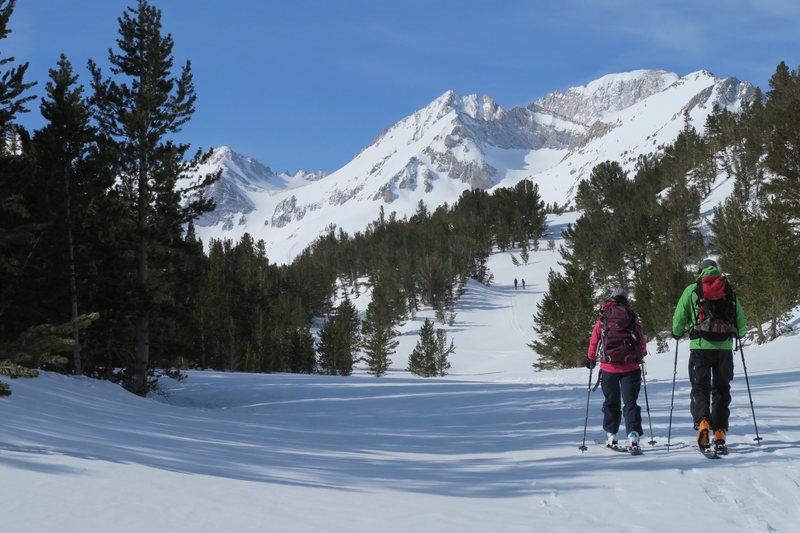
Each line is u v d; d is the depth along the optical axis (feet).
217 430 33.42
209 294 198.18
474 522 14.33
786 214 131.75
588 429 32.32
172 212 84.89
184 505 13.30
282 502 14.75
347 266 531.09
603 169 490.49
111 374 83.87
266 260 394.52
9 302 58.49
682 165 442.09
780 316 122.62
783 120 142.00
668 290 164.45
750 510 15.70
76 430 23.58
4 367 28.50
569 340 172.76
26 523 10.91
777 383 47.78
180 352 94.99
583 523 14.70
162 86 87.76
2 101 56.18
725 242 127.75
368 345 291.17
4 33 55.31
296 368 243.81
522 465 23.03
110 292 75.36
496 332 340.59
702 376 23.53
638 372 25.13
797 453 21.81
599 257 285.64
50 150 71.61
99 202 79.82
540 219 544.62
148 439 24.57
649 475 19.74
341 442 32.30
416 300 417.08
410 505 15.69
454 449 29.50
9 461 15.17
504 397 57.21
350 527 13.09
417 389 77.05
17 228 46.93
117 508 12.47
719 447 22.33
